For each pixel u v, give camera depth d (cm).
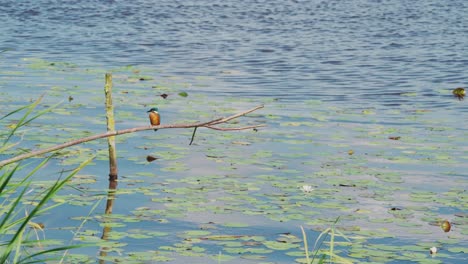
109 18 5691
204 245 1265
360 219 1406
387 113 2450
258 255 1228
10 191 891
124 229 1323
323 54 4003
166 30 5038
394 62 3738
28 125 2034
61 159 1725
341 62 3722
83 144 1877
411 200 1520
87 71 3219
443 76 3319
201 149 1875
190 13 6147
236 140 1984
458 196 1552
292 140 1994
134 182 1592
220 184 1588
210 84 2988
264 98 2692
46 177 1588
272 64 3631
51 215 1365
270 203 1477
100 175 1634
